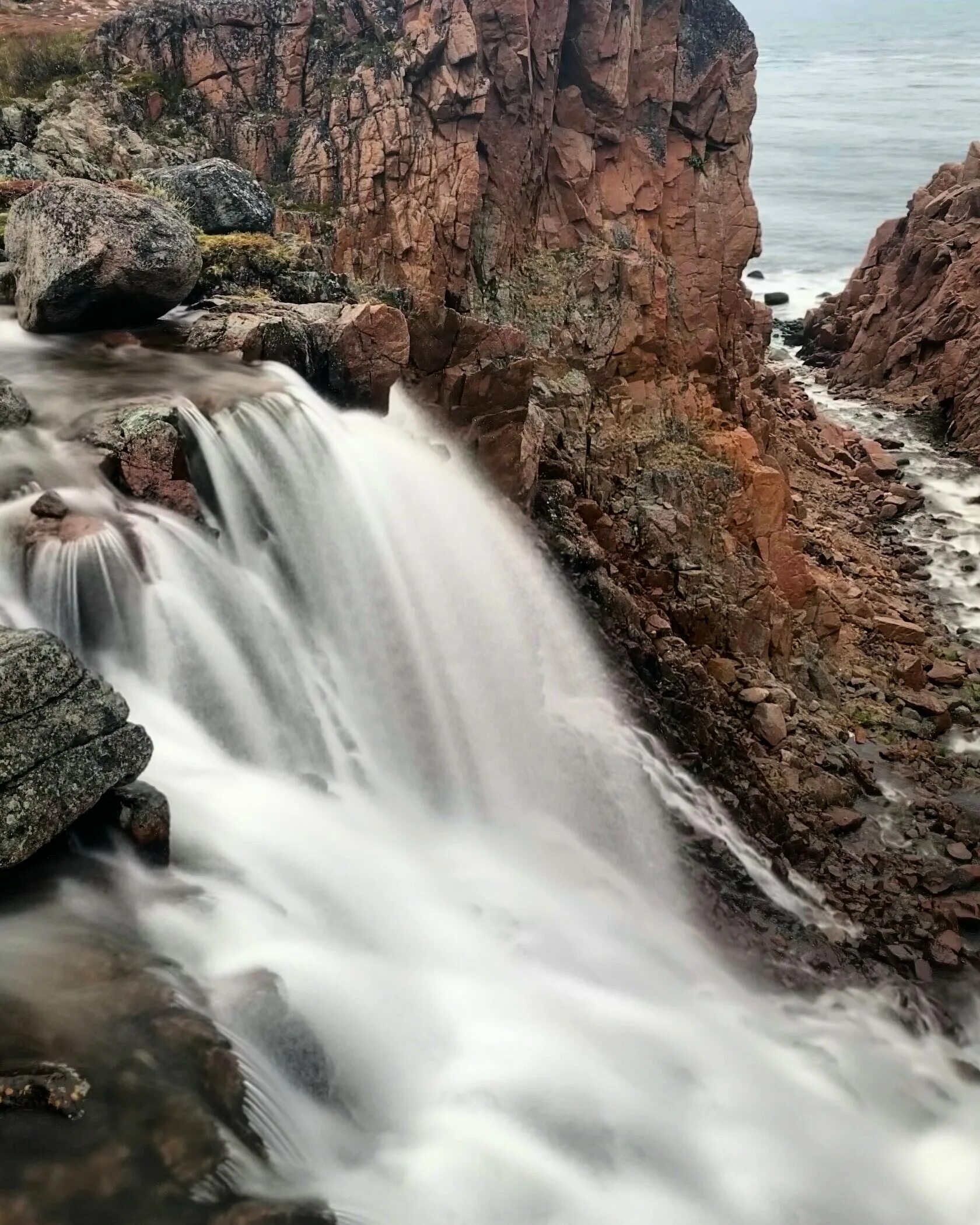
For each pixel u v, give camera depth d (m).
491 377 19.89
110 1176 6.94
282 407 15.03
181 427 13.72
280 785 11.97
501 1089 9.70
